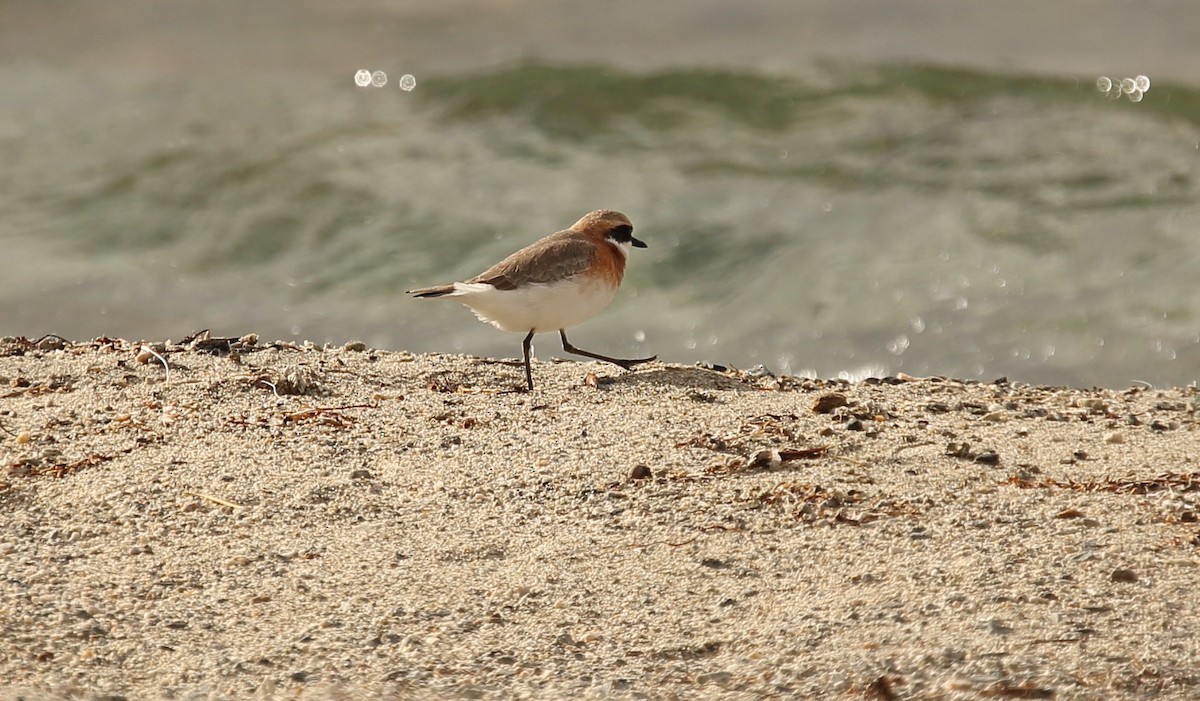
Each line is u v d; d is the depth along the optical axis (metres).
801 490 8.66
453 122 24.41
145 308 18.58
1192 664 6.33
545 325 11.70
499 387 11.50
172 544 8.07
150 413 10.38
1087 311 17.08
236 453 9.52
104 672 6.57
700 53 27.48
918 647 6.61
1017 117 23.22
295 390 11.03
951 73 25.20
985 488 8.78
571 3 32.16
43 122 25.33
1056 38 28.28
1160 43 27.56
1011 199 20.33
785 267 18.83
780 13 30.70
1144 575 7.26
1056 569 7.39
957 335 16.81
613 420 10.36
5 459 9.35
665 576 7.62
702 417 10.47
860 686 6.31
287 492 8.84
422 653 6.80
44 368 11.55
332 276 19.55
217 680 6.51
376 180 22.09
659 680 6.50
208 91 26.80
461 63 27.36
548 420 10.38
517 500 8.75
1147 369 15.59
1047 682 6.22
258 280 19.58
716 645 6.84
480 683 6.50
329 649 6.83
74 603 7.27
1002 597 7.08
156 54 29.44
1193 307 16.88
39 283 19.30
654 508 8.55
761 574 7.60
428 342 17.61
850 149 22.41
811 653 6.66
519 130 23.83
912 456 9.49
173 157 23.42
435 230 20.47
